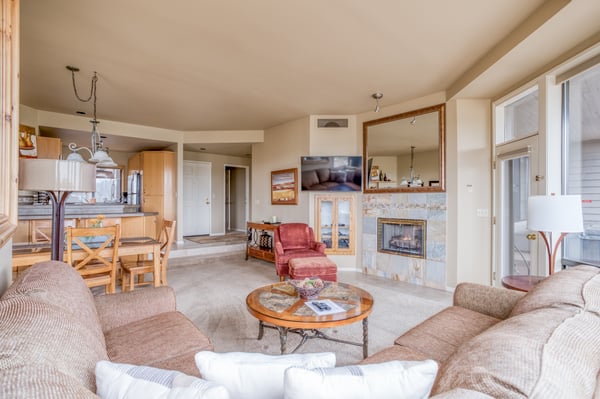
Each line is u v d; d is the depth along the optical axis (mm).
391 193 4664
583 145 2627
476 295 2025
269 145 6211
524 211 3291
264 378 830
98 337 1188
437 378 887
